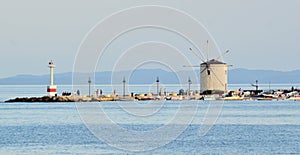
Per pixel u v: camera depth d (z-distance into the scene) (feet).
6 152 466.70
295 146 491.31
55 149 477.36
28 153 458.91
